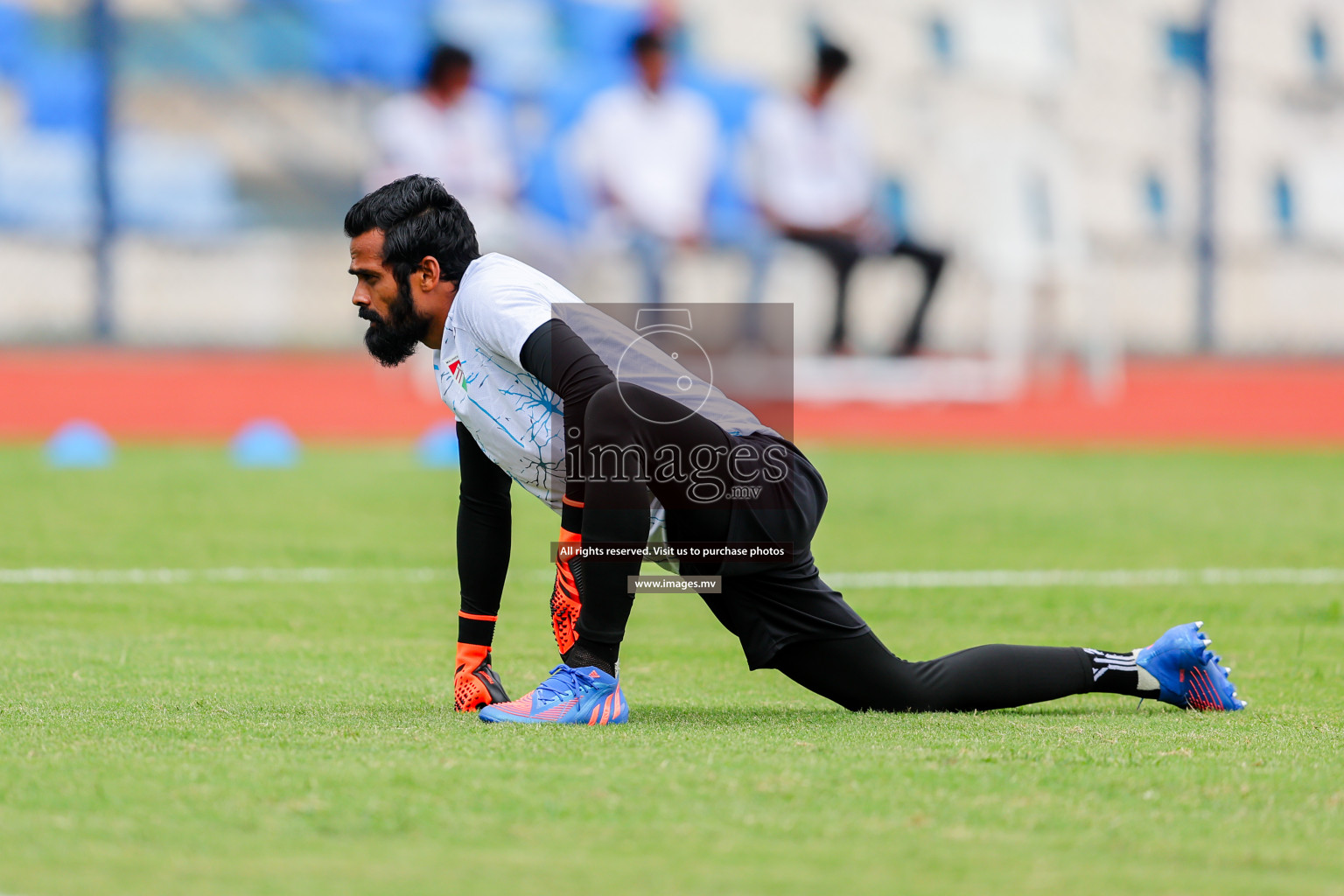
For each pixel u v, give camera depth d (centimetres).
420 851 661
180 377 4375
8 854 652
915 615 1595
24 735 897
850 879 631
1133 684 1047
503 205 4206
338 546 2059
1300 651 1378
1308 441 3897
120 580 1733
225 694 1090
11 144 4591
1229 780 805
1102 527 2373
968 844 682
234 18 4819
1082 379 4688
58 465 3041
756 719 998
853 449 3706
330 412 4019
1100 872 645
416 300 995
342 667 1241
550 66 4669
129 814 714
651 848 670
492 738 898
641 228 4416
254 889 609
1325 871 652
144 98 4762
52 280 4775
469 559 1034
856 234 4581
